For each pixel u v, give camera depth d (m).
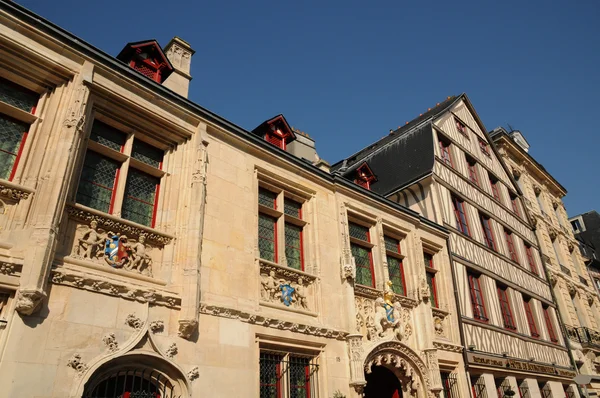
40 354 5.26
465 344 12.27
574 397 16.98
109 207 7.09
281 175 9.70
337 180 10.80
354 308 9.55
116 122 7.50
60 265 5.86
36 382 5.12
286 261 9.14
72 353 5.52
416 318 11.18
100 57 7.23
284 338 8.06
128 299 6.31
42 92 6.78
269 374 7.92
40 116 6.57
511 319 15.45
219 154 8.56
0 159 6.14
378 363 9.63
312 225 9.98
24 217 5.77
